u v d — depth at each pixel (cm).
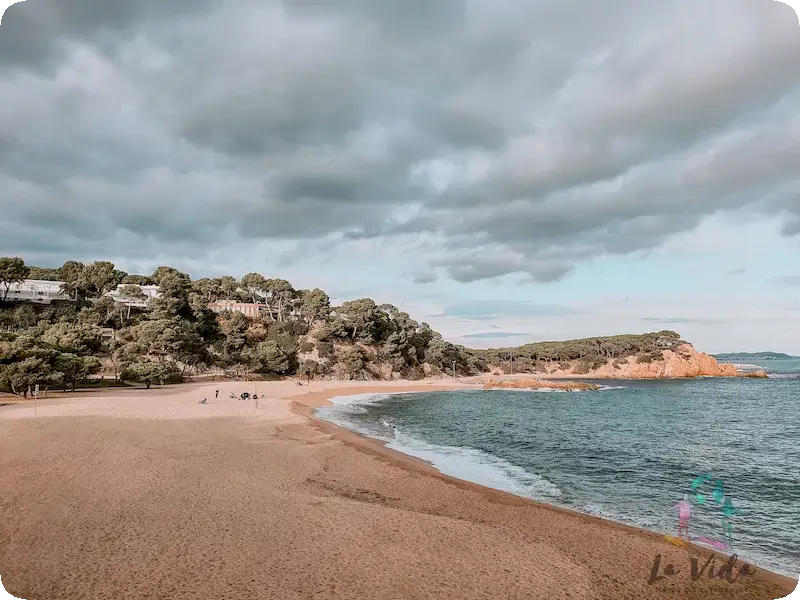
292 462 2714
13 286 12606
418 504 2042
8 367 5691
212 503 1862
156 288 15350
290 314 17475
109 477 2169
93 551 1380
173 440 3191
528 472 2889
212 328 13588
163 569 1278
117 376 9012
